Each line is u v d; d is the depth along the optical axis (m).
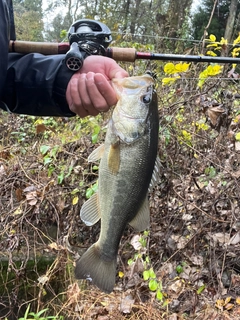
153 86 0.48
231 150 0.96
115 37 1.61
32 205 0.97
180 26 2.57
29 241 1.01
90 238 1.02
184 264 0.94
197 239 0.95
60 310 0.87
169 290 0.90
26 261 0.92
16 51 0.56
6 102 0.50
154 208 0.97
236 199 0.94
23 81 0.48
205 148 1.00
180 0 2.62
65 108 0.49
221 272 0.90
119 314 0.87
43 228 1.03
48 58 0.49
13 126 1.48
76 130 1.16
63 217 1.03
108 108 0.45
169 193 0.97
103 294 0.92
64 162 1.05
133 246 0.92
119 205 0.48
